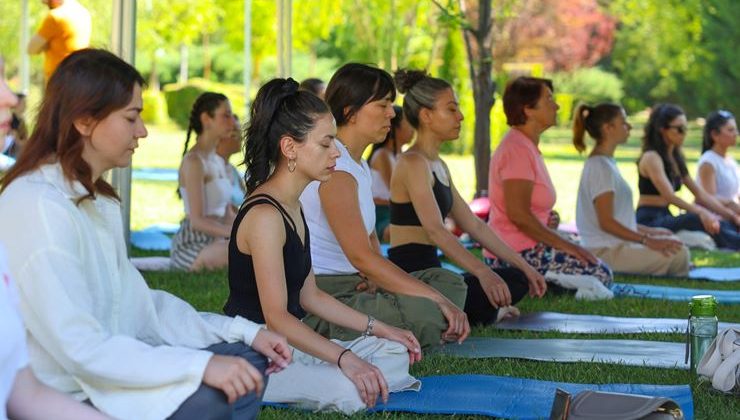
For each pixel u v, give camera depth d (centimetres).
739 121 3136
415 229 553
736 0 3102
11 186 277
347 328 430
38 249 269
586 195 831
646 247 821
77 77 280
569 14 3216
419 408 400
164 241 1005
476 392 424
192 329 312
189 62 3781
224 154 861
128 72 286
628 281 801
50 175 282
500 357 499
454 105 555
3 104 244
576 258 711
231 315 389
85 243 282
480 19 1124
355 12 2497
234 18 2922
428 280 536
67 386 281
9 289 224
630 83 3359
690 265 861
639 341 544
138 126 290
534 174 713
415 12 2425
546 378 462
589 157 835
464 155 2384
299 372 404
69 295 270
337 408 399
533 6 3106
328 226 489
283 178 383
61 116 281
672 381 453
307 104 379
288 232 378
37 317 269
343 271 494
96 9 2503
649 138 1013
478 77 1130
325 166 382
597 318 616
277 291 371
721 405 412
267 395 406
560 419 346
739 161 2209
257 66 3253
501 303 537
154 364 269
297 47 2736
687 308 661
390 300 482
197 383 270
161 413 271
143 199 1432
